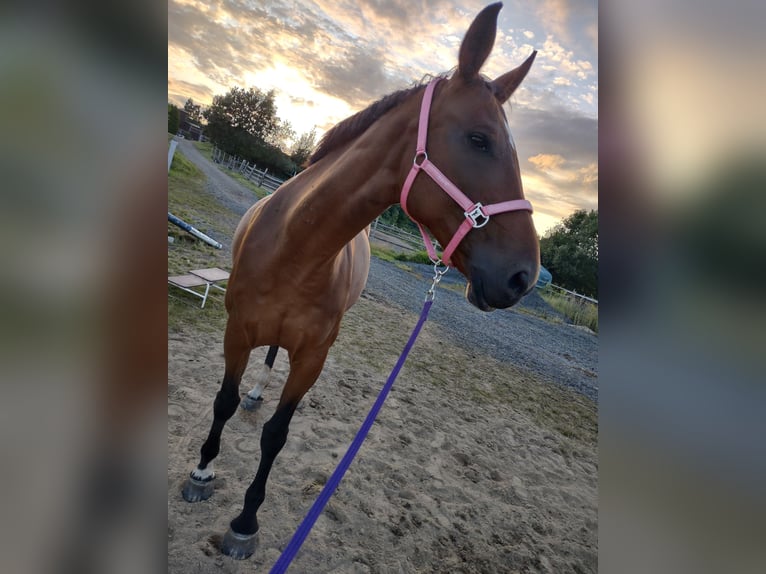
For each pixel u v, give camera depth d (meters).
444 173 1.33
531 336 9.82
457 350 6.78
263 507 2.23
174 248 5.87
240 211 10.58
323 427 3.15
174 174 11.21
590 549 2.85
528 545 2.69
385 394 1.54
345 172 1.54
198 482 2.14
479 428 4.14
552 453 4.16
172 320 4.00
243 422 2.88
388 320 7.02
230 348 1.97
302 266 1.68
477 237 1.30
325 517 2.31
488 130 1.31
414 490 2.81
